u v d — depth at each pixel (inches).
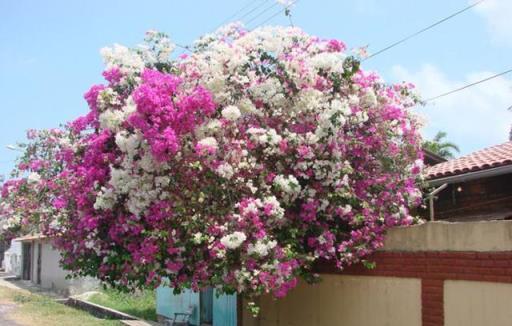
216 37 334.6
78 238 343.0
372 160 335.0
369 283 306.3
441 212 450.9
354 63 321.7
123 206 303.9
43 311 724.0
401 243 287.6
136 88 299.6
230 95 304.3
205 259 283.4
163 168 286.5
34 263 1353.3
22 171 447.5
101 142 311.9
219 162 285.7
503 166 360.5
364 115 319.9
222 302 502.0
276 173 307.4
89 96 323.0
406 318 280.8
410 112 351.9
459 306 251.8
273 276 278.2
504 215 406.0
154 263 285.3
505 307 231.3
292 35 322.0
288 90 310.5
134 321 617.9
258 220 277.0
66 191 363.9
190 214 288.7
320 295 343.6
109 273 326.3
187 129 283.4
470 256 248.5
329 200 309.4
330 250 303.9
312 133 304.5
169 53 338.6
